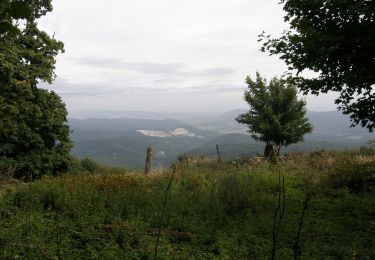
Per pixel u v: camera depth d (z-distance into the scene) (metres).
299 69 8.90
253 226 8.70
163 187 13.18
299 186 13.76
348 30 7.89
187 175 15.80
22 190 11.00
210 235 8.01
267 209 10.25
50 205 9.61
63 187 11.38
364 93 8.89
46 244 6.94
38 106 23.12
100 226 8.30
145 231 8.09
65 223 8.31
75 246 7.21
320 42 7.97
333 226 8.66
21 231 7.50
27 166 22.72
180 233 8.12
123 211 9.62
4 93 21.62
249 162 20.89
